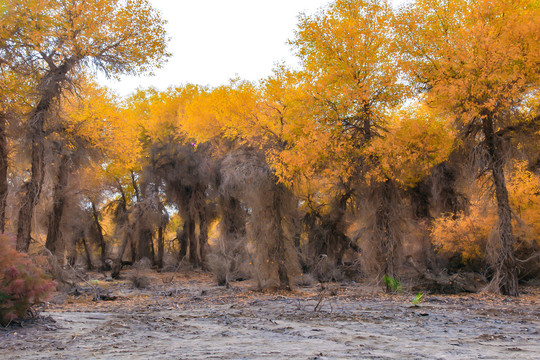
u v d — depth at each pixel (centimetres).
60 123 1934
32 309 1038
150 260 4041
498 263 1719
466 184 2209
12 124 1755
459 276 1936
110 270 3766
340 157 1842
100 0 1725
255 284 2139
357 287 2155
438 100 1684
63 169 2302
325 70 1870
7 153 1809
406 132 1811
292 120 1950
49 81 1717
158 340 718
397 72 1764
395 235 1934
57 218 2395
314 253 2836
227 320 1025
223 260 2483
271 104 2050
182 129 3200
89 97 2205
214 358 540
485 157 1775
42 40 1614
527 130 1672
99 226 3766
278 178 2064
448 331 821
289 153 1805
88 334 785
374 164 1836
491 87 1605
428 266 2419
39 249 1922
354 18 1880
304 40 1878
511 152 1727
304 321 1007
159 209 3619
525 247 2120
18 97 1742
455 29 1725
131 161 2320
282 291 1973
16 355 589
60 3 1709
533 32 1512
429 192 2689
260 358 538
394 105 1850
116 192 3806
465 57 1586
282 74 2059
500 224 1720
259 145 2141
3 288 876
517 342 692
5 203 1798
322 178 2356
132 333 805
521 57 1534
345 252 2973
